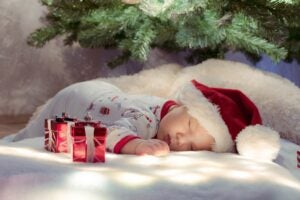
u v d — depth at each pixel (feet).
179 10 5.59
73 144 3.76
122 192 3.13
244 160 4.05
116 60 7.73
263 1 5.53
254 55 7.41
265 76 6.25
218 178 3.44
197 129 4.52
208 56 7.48
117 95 5.22
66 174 3.32
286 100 5.82
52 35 7.12
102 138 3.77
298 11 5.49
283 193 3.38
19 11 8.19
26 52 8.28
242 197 3.25
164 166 3.71
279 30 5.57
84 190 3.14
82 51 8.61
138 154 4.14
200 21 5.88
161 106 4.98
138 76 6.69
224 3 5.53
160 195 3.13
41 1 7.00
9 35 8.16
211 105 4.58
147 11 5.74
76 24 7.09
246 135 4.42
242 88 5.96
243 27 6.12
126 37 7.16
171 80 6.62
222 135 4.50
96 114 5.06
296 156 4.83
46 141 4.18
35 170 3.36
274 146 4.38
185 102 4.63
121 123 4.59
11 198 3.13
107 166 3.63
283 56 5.96
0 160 3.52
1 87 8.19
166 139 4.59
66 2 6.47
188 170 3.60
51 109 5.65
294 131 5.68
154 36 6.21
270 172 3.72
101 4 6.43
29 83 8.35
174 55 8.71
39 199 3.11
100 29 6.45
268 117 5.72
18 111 8.29
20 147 4.16
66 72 8.57
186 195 3.16
